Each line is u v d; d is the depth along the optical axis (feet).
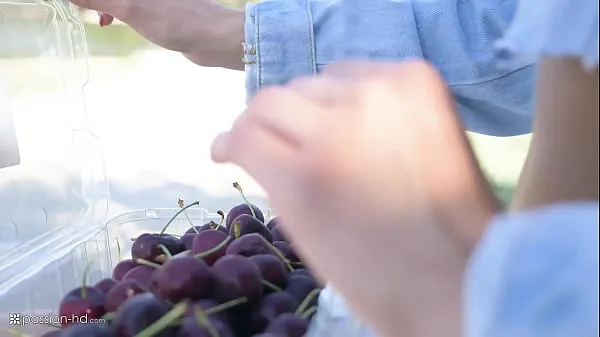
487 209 1.27
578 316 0.93
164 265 1.97
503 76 2.93
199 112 5.21
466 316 1.03
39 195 2.83
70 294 2.04
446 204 1.22
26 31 2.86
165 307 1.82
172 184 3.78
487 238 1.03
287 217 1.23
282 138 1.30
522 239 0.98
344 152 1.25
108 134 4.70
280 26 3.00
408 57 2.95
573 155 1.25
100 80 5.68
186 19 3.23
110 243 2.88
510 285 0.95
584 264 0.94
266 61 3.00
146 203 3.49
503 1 3.01
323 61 2.99
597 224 0.98
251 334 1.96
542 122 1.31
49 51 2.94
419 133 1.31
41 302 2.45
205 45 3.25
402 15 3.00
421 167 1.25
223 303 1.93
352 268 1.17
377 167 1.24
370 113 1.32
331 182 1.22
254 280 1.95
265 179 1.27
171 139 4.64
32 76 2.89
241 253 2.18
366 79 1.43
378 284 1.15
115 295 1.97
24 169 2.84
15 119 2.83
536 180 1.28
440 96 1.44
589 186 1.24
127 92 5.49
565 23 1.20
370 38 2.97
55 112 2.95
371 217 1.19
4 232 2.66
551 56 1.26
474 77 2.94
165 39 3.25
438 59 2.98
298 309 1.98
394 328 1.15
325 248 1.19
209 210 3.32
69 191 2.93
